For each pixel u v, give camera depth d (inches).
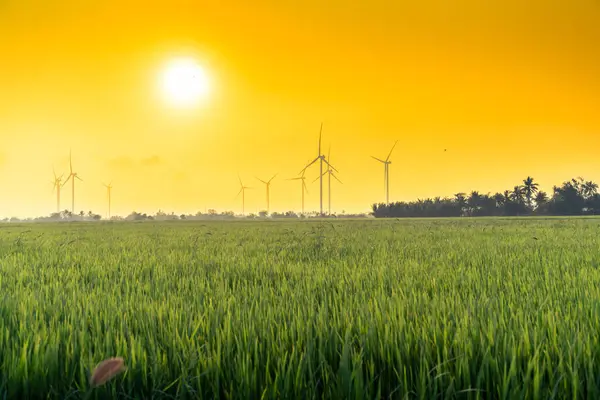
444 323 206.8
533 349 179.8
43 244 898.7
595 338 185.8
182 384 148.8
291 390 153.5
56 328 219.9
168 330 212.7
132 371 161.2
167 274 442.9
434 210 5925.2
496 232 1173.1
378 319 217.5
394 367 164.1
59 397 153.4
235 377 159.9
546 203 6122.1
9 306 273.1
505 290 325.4
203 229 1748.3
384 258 549.3
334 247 707.4
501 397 145.4
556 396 148.0
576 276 382.6
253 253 655.8
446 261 515.2
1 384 158.6
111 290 347.3
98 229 1860.2
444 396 150.3
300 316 223.3
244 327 203.6
